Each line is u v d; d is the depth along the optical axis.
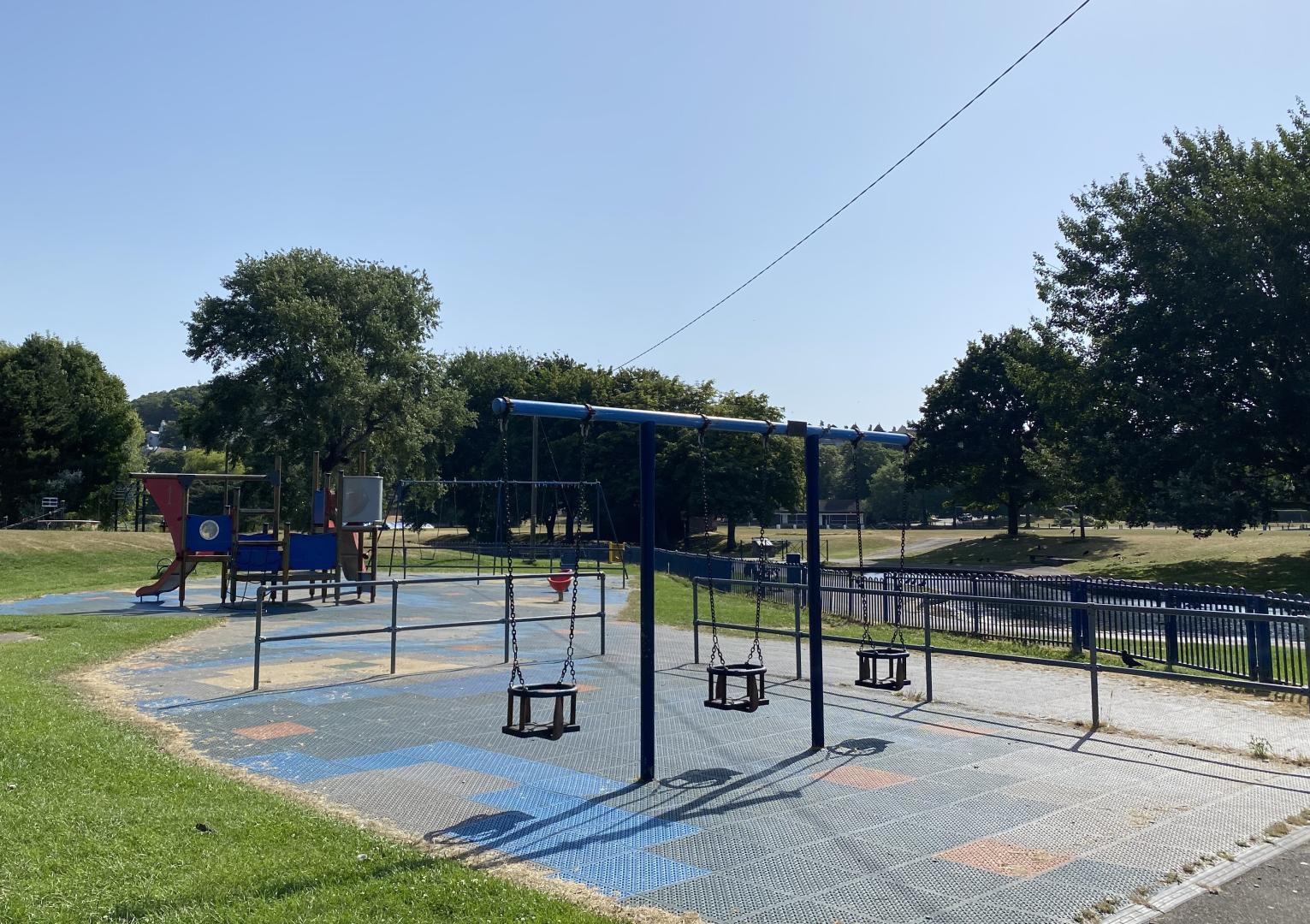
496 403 7.19
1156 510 35.16
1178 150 36.84
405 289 56.50
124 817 5.83
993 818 6.66
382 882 4.97
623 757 8.41
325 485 29.95
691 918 4.85
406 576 37.09
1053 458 44.97
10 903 4.45
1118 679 13.22
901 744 9.02
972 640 18.34
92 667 13.22
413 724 9.72
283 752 8.45
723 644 16.95
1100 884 5.40
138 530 59.06
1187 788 7.50
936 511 111.88
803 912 4.96
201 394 55.34
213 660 14.30
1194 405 33.19
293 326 48.94
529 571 39.34
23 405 56.28
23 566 37.25
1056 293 41.59
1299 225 31.11
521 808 6.81
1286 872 5.62
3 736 7.62
